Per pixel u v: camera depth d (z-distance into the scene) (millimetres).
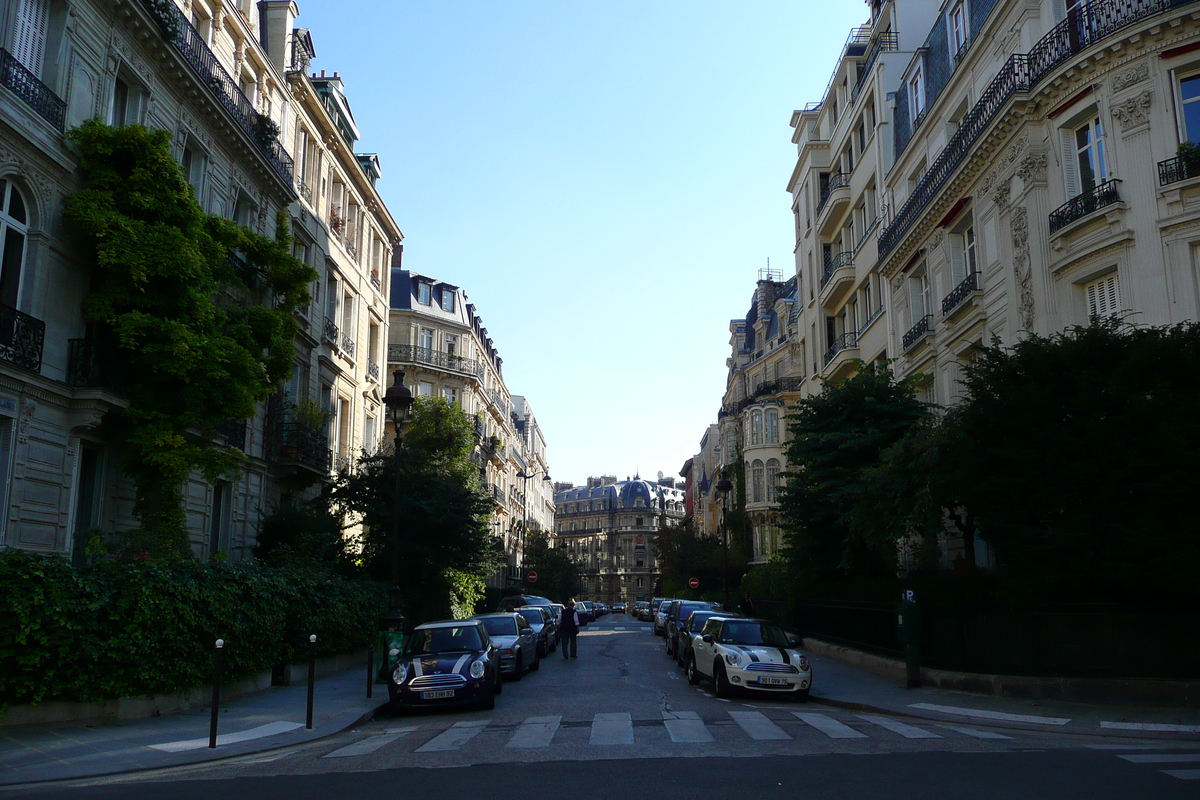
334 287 32156
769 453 49969
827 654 24188
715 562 55094
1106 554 13188
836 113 40312
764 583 35062
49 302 15375
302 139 29672
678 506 151750
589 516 149875
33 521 14836
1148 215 17344
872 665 19859
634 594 141625
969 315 23234
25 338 14539
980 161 22625
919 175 28297
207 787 8219
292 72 28266
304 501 26625
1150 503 13219
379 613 23047
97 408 15844
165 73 19281
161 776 9156
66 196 15781
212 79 21031
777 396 50062
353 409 34438
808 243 41688
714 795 7250
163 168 16484
